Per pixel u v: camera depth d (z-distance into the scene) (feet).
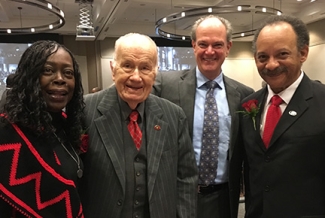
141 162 5.26
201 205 6.83
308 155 5.02
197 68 7.38
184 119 5.99
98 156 5.06
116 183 5.01
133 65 5.02
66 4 31.09
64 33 40.06
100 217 4.97
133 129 5.37
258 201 5.55
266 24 5.38
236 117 6.63
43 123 4.25
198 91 7.16
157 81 7.42
